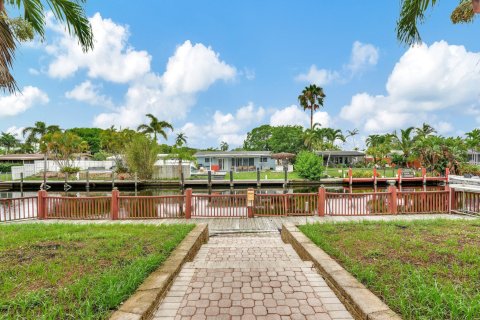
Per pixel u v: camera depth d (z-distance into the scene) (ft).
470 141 115.55
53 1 12.89
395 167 136.46
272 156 108.06
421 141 101.40
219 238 23.57
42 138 92.32
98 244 14.35
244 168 120.78
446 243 13.56
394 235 15.52
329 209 30.42
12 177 82.07
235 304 9.05
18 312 7.58
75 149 100.22
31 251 12.96
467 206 28.89
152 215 29.91
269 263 13.39
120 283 9.05
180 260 12.37
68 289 8.83
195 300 9.32
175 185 80.59
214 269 12.28
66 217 29.09
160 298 9.14
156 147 87.51
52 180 80.33
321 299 9.38
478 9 11.06
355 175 85.61
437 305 7.42
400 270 10.19
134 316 7.34
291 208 30.78
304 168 81.56
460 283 9.07
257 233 25.35
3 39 11.44
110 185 78.84
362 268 10.61
